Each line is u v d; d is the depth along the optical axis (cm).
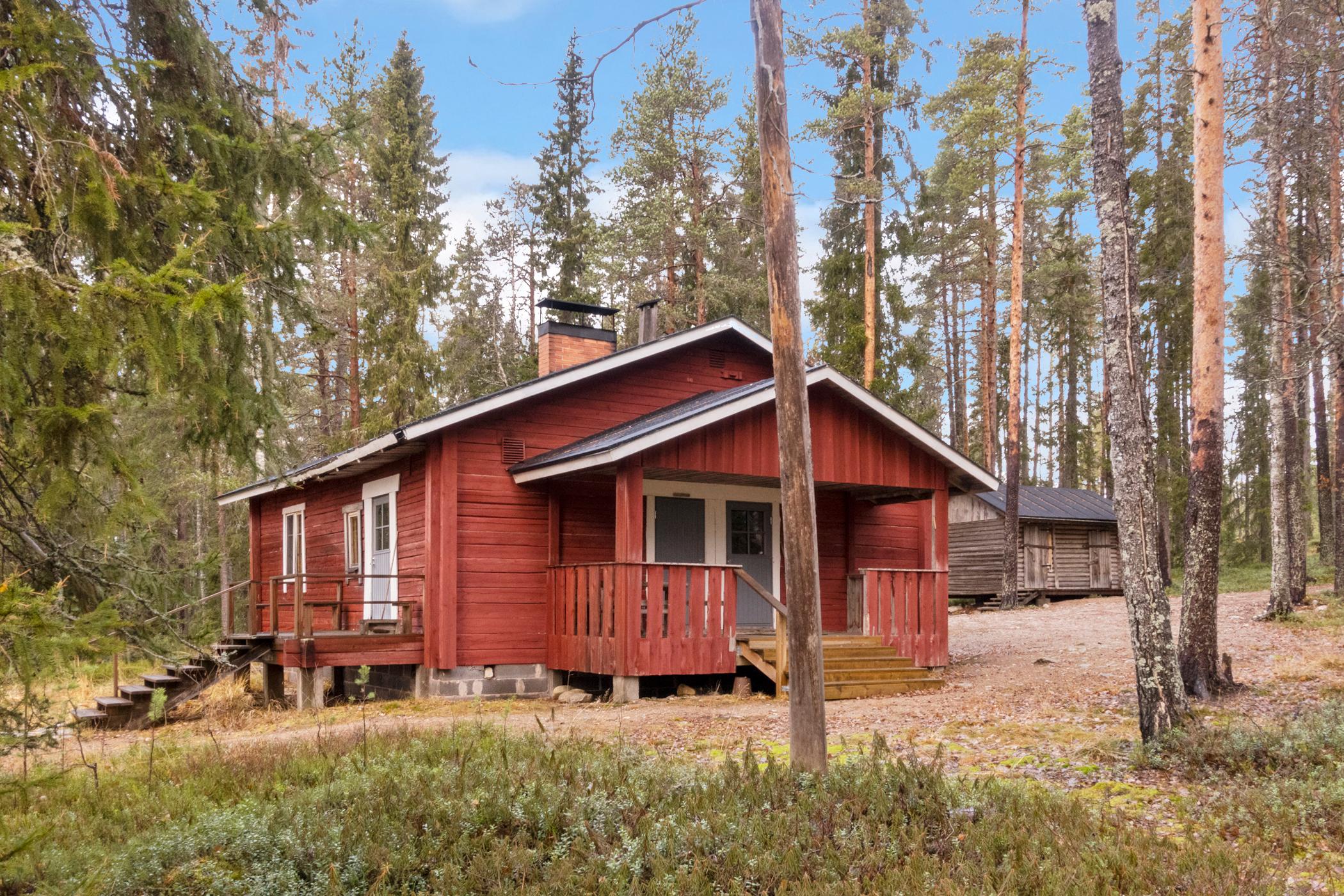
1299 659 1390
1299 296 1992
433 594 1416
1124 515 915
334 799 655
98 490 509
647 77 3072
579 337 1847
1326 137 1745
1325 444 2723
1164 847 577
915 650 1530
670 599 1360
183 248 446
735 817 595
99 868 504
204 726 1236
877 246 2783
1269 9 1462
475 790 662
